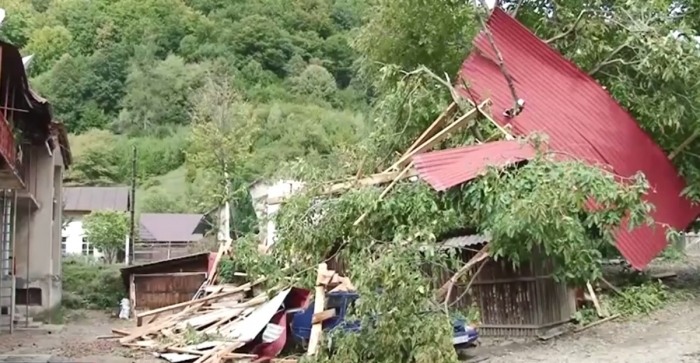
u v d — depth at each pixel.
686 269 16.42
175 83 66.31
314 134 48.38
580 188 8.98
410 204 9.45
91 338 15.98
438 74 15.70
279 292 12.16
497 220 9.04
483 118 11.84
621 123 12.77
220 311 15.06
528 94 12.69
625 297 12.27
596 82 12.80
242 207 29.50
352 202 9.75
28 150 21.11
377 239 9.60
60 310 23.53
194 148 37.91
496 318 11.77
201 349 12.45
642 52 12.77
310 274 10.70
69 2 72.75
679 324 10.92
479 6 13.84
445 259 9.48
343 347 8.25
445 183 9.48
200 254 24.22
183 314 15.70
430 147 11.41
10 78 15.61
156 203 52.03
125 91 67.56
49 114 18.45
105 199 49.88
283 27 68.62
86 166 59.59
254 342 12.13
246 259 11.73
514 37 12.97
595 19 13.74
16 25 66.62
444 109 12.36
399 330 7.92
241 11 70.69
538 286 11.41
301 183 11.37
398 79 14.44
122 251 40.22
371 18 16.61
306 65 65.81
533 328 11.34
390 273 8.02
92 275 27.94
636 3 13.36
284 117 52.38
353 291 10.62
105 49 69.06
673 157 13.43
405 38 15.79
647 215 10.59
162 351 12.99
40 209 21.70
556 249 9.21
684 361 8.49
